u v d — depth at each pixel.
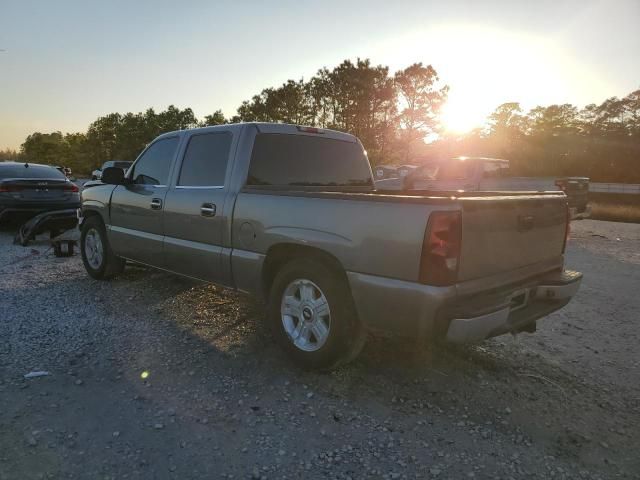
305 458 2.78
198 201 4.60
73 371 3.73
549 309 3.79
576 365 4.17
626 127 68.00
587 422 3.26
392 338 4.50
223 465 2.69
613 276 7.59
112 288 6.02
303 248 3.76
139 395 3.41
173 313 5.12
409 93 33.00
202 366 3.89
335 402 3.40
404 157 35.38
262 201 4.02
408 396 3.52
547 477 2.69
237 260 4.23
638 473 2.74
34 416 3.10
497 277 3.40
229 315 5.09
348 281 3.44
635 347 4.60
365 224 3.31
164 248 5.07
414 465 2.74
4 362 3.84
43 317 4.89
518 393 3.62
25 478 2.53
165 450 2.80
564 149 66.94
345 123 33.59
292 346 3.84
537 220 3.75
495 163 12.01
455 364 4.06
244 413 3.22
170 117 65.75
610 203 26.38
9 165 10.83
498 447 2.94
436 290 3.02
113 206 5.87
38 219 9.02
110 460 2.70
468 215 3.11
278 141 4.57
